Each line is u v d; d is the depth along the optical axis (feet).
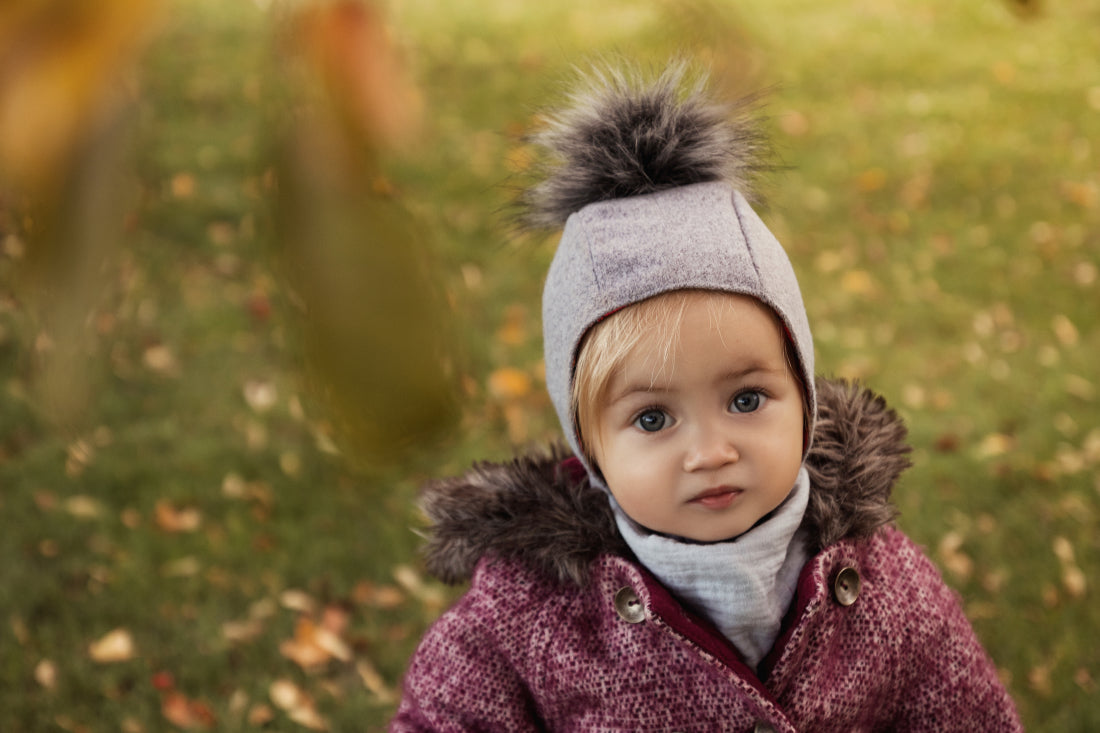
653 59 4.31
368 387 0.70
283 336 0.72
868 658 4.39
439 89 19.97
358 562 9.89
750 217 4.21
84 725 8.27
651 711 4.32
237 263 13.71
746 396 3.94
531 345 13.33
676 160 4.30
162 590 9.50
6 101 0.63
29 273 0.65
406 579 9.70
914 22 26.35
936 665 4.54
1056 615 9.11
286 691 8.55
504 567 4.58
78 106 0.64
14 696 8.46
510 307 13.99
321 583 9.68
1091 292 14.73
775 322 4.01
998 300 14.61
